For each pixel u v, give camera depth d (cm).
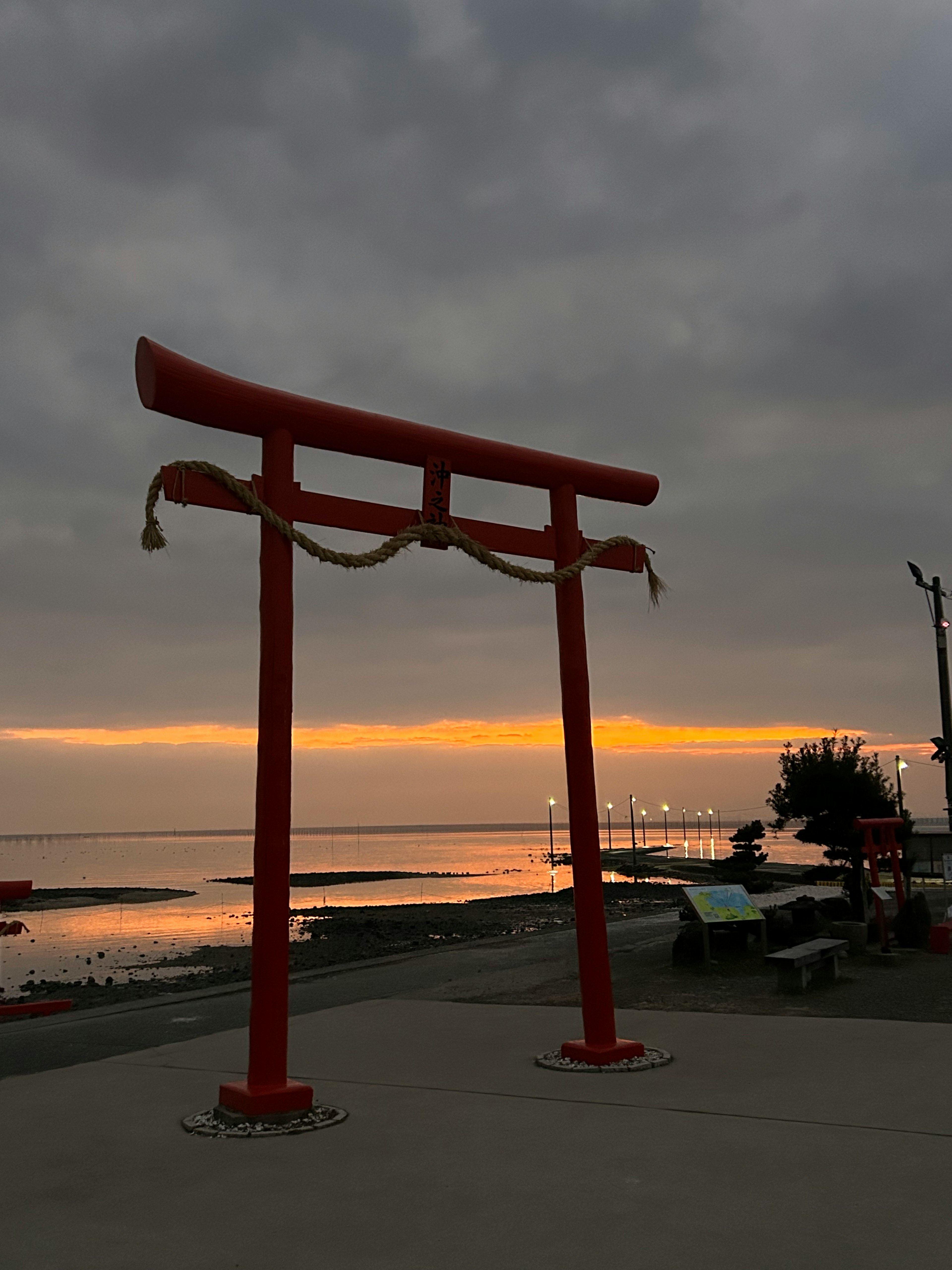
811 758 1658
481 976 1276
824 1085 650
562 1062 735
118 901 5416
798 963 1027
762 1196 453
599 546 817
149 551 635
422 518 726
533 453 787
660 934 1698
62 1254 412
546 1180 483
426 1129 574
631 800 8681
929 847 2580
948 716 2527
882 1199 446
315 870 9306
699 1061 731
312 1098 612
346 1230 430
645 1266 384
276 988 616
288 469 667
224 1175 508
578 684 779
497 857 12156
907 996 1005
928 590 2517
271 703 635
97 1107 647
